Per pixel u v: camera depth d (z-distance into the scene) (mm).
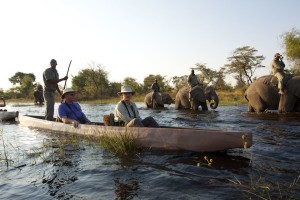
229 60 60188
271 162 5535
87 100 47844
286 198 3832
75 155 6449
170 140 6523
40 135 9156
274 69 13906
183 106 21766
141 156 6172
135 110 7836
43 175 5148
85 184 4621
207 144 6117
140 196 4074
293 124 10234
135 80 53125
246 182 4484
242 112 15711
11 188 4551
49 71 11414
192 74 20406
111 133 7371
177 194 4098
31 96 62562
